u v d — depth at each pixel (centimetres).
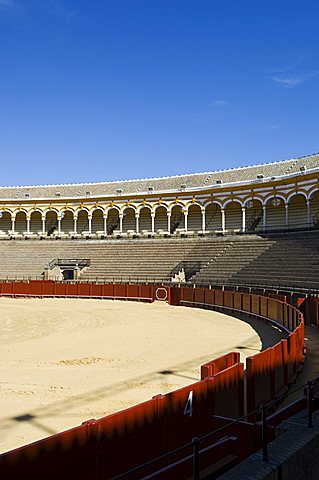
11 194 5806
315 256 3284
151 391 1077
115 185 5678
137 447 582
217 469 580
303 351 1359
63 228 5656
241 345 1706
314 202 4266
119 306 3281
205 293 3170
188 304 3319
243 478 471
